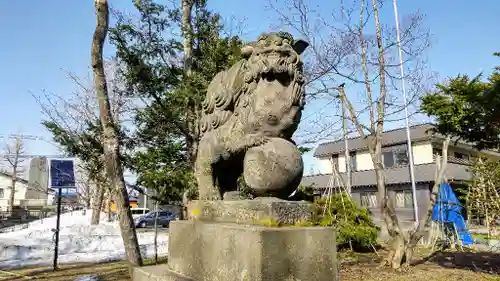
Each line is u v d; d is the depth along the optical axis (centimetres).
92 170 771
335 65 884
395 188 1798
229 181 314
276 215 223
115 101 896
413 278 681
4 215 2559
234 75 291
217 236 239
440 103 757
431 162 1695
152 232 1573
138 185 757
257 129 252
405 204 1756
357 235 955
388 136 1905
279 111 252
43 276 684
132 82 705
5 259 860
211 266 243
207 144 300
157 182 630
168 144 741
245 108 266
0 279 657
